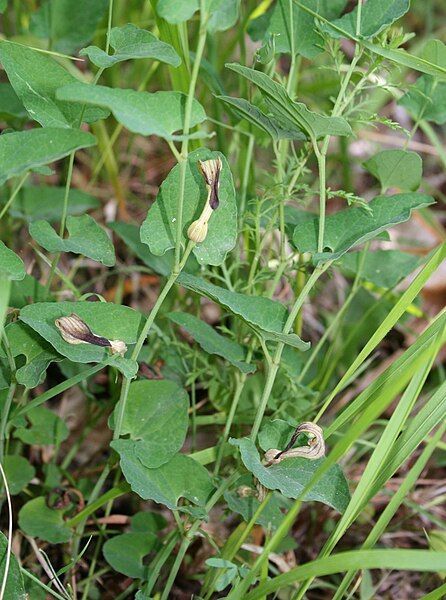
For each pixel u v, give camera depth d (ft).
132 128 0.94
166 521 1.59
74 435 1.92
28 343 1.29
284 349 1.58
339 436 1.87
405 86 1.39
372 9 1.32
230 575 1.21
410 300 1.24
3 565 1.21
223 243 1.21
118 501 1.80
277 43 1.44
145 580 1.45
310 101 2.59
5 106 1.72
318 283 2.33
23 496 1.68
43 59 1.26
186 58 1.45
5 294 1.09
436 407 1.23
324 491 1.20
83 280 2.32
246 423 1.66
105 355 1.20
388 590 1.75
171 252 1.76
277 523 1.39
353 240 1.27
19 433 1.60
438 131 3.17
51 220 1.99
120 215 2.41
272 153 2.50
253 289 1.61
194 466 1.34
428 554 1.02
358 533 1.83
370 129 2.90
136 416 1.37
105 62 1.12
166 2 1.07
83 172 2.60
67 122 1.29
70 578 1.55
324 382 1.84
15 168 1.05
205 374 1.82
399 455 1.24
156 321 1.84
